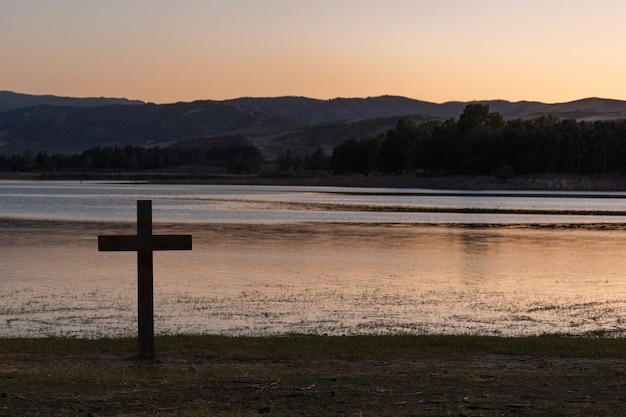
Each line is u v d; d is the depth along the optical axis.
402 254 51.03
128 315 28.66
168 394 14.44
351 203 117.44
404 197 139.12
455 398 14.05
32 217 86.12
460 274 41.38
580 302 32.44
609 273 42.12
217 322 27.36
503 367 17.53
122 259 46.09
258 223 77.88
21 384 15.19
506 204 115.94
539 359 18.61
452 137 196.00
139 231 18.17
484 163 183.88
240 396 14.30
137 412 13.09
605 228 73.56
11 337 23.88
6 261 45.12
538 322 27.80
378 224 77.00
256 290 35.12
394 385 15.20
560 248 55.53
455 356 18.91
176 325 26.73
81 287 35.59
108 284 36.50
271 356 18.67
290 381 15.60
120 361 18.05
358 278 39.44
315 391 14.66
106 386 15.08
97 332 25.36
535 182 175.12
